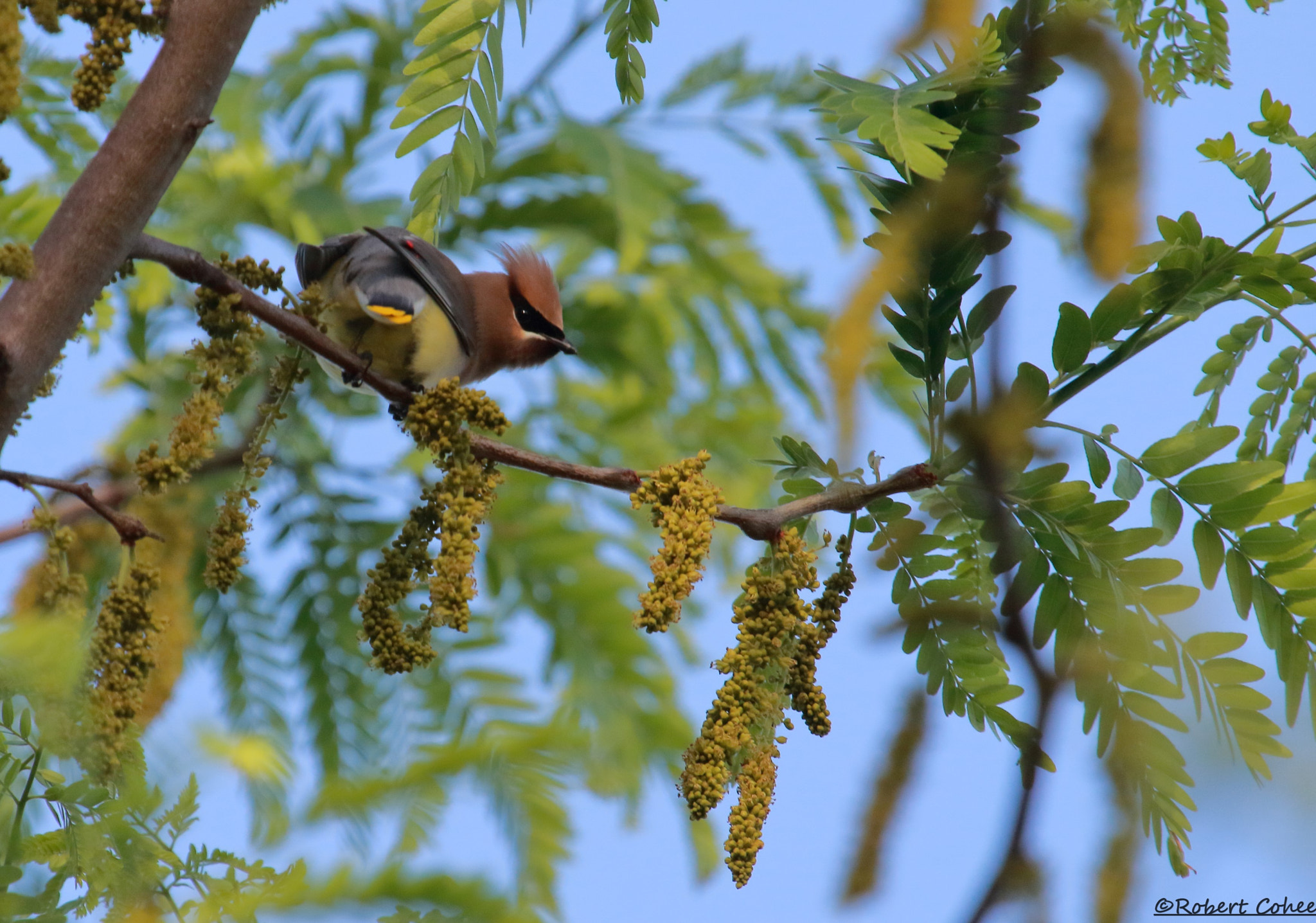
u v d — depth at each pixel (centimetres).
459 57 689
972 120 555
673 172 1520
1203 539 633
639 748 1363
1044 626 616
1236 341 723
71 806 454
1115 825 272
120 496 1034
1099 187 283
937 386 636
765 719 593
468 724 1234
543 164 1560
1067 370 639
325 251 967
